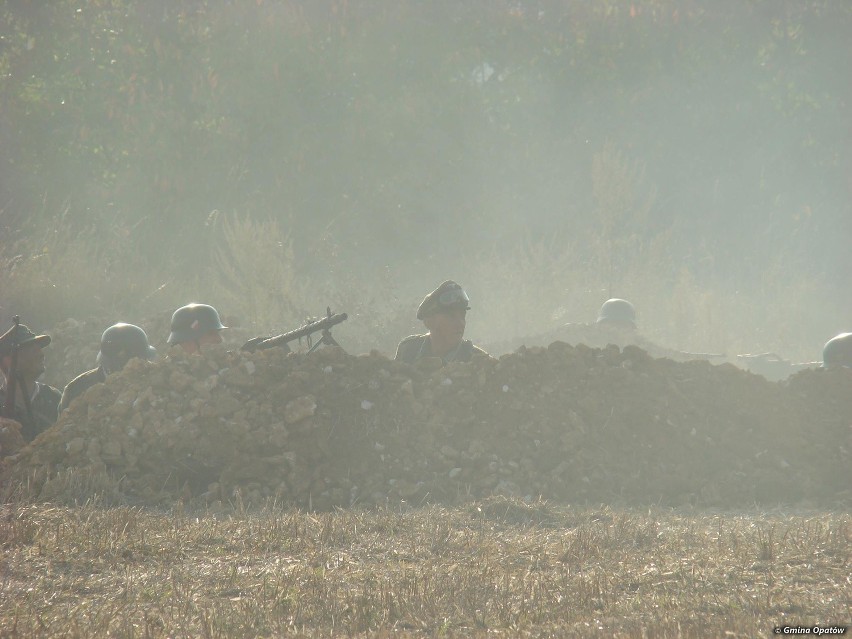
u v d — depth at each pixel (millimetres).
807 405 29375
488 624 13789
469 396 27719
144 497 25062
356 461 26344
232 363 27734
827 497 26391
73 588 16375
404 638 13109
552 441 27281
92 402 27094
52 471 25547
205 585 16312
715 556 17750
